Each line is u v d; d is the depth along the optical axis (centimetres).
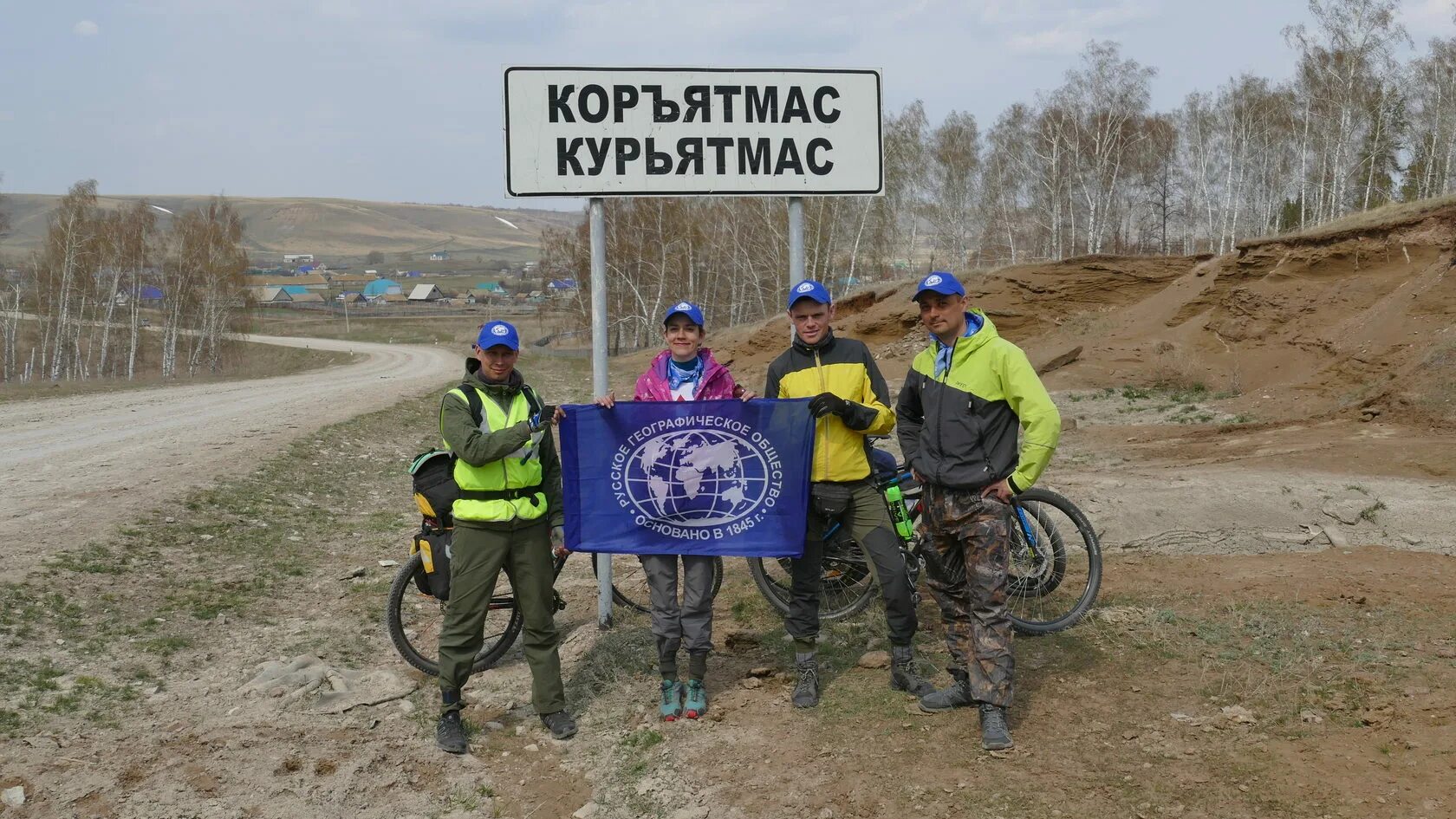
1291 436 1190
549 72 563
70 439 1473
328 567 762
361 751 420
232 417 1858
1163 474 902
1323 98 4500
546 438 462
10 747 402
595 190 566
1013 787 350
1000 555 395
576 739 439
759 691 474
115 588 646
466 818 371
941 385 408
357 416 1928
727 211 5791
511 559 439
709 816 358
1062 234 5425
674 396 465
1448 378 1191
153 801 367
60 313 5791
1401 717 369
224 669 521
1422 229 1830
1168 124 5484
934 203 5803
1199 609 533
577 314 6925
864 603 573
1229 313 2062
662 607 457
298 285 19288
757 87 577
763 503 454
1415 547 665
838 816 346
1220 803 325
